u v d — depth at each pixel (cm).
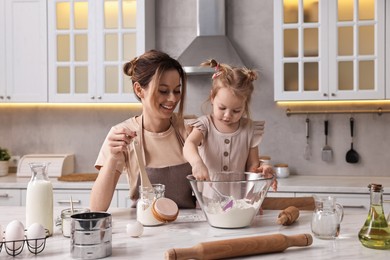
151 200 167
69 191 353
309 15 357
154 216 165
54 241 149
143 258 129
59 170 384
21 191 358
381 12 346
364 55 349
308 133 389
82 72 380
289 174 389
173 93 193
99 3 374
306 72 358
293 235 138
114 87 377
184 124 214
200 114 397
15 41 383
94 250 129
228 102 202
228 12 396
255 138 218
